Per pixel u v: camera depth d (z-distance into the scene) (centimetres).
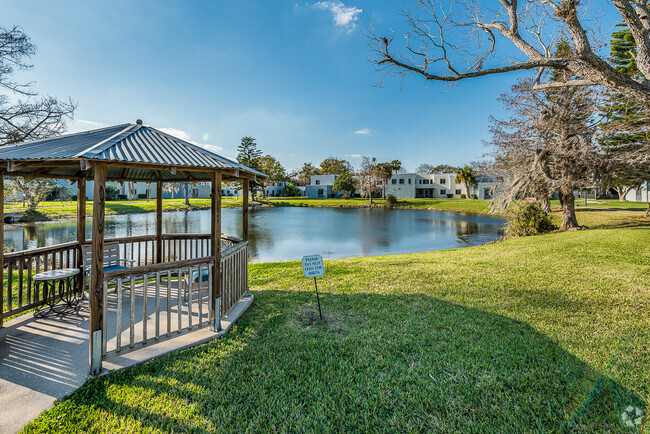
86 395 238
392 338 347
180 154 337
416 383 262
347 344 331
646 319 381
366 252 1311
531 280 582
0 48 743
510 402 235
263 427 212
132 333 306
